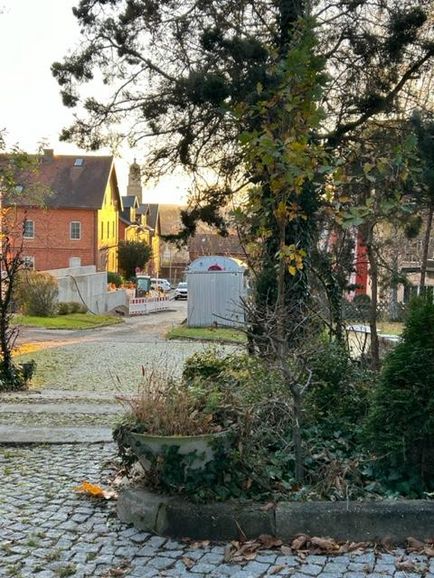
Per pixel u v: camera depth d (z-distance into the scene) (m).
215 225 15.38
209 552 3.96
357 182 6.97
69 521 4.50
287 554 3.91
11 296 13.57
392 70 13.64
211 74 11.87
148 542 4.13
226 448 4.37
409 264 25.83
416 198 11.48
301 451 4.79
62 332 28.75
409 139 6.38
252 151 5.61
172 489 4.37
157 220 83.50
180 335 26.50
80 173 60.06
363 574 3.64
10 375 12.91
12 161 14.67
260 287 9.23
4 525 4.44
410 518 4.05
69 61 14.12
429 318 4.75
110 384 14.12
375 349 8.50
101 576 3.68
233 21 12.91
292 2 11.65
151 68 14.01
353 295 14.95
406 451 4.62
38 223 57.28
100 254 59.41
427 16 13.02
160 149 15.10
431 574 3.63
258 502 4.31
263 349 6.32
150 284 61.38
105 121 14.56
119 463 5.59
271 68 8.33
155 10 13.48
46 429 7.47
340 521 4.07
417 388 4.59
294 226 9.69
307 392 5.77
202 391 5.05
